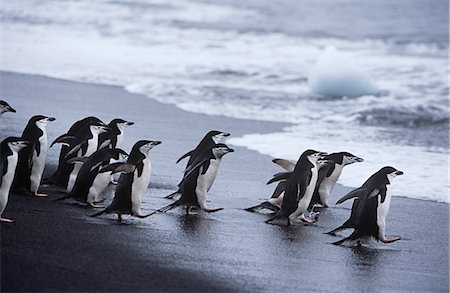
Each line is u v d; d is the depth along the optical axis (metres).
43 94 22.58
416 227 12.36
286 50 36.03
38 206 11.73
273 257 10.27
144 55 32.69
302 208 11.78
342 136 19.58
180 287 8.88
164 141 17.28
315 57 34.34
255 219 12.05
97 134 12.74
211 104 23.41
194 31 40.34
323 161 12.16
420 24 47.41
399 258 10.72
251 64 31.95
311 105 24.52
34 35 36.09
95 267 9.30
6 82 24.50
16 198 12.06
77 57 31.23
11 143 10.68
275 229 11.59
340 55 27.66
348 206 13.32
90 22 40.91
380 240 11.11
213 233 11.12
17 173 12.19
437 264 10.57
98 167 11.80
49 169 14.05
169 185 13.64
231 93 25.67
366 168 16.11
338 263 10.27
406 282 9.78
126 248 10.09
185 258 9.91
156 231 10.96
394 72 31.97
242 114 22.09
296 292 9.06
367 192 11.09
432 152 18.09
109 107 21.30
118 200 11.31
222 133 12.60
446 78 30.64
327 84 26.75
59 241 10.16
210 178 12.01
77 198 11.96
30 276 8.88
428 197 14.23
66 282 8.78
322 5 54.47
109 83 25.98
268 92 26.41
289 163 12.55
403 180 15.33
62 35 36.56
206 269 9.56
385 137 19.81
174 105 22.66
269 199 12.65
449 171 16.12
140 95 24.00
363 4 55.09
